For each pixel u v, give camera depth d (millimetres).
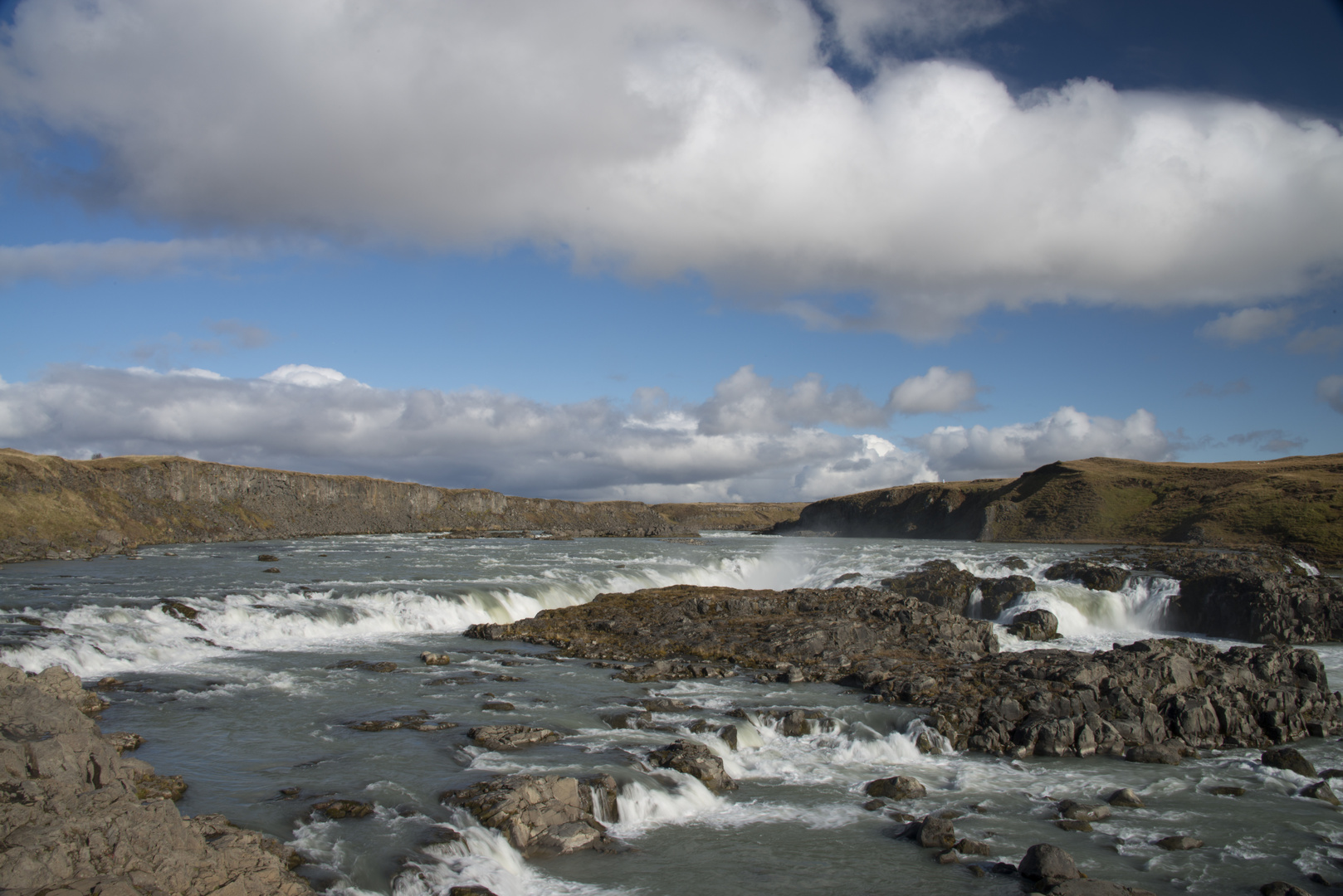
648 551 101562
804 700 33344
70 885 12570
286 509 171375
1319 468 148125
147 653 38125
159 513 138375
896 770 27406
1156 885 19672
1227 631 59125
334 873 17141
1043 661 36781
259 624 44625
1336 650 53000
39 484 115500
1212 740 31453
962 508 190625
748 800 24344
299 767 23375
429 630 50094
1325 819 23953
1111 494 159750
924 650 42219
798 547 110625
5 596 48344
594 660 40625
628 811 22453
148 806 15242
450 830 19438
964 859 20406
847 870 19734
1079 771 28016
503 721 28703
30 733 17922
